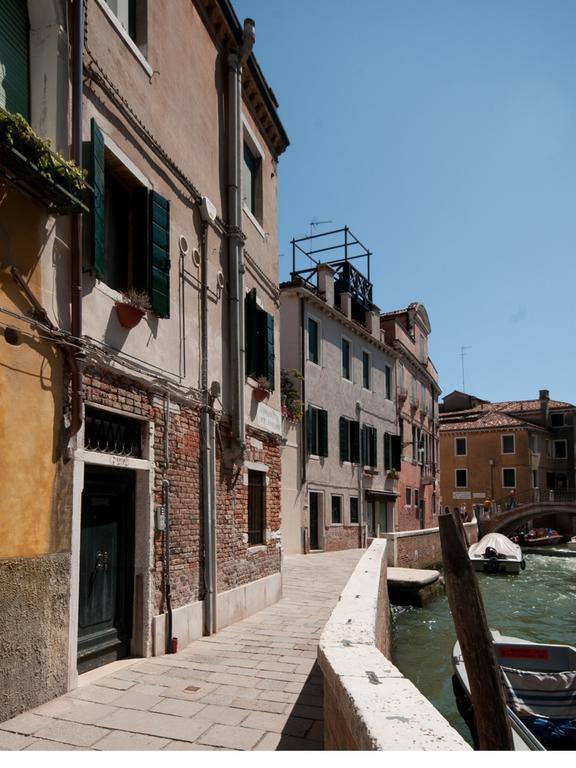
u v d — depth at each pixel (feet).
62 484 18.16
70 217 19.06
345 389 87.35
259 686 19.47
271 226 41.81
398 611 64.95
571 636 53.52
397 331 110.52
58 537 17.89
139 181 23.86
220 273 31.76
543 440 178.09
